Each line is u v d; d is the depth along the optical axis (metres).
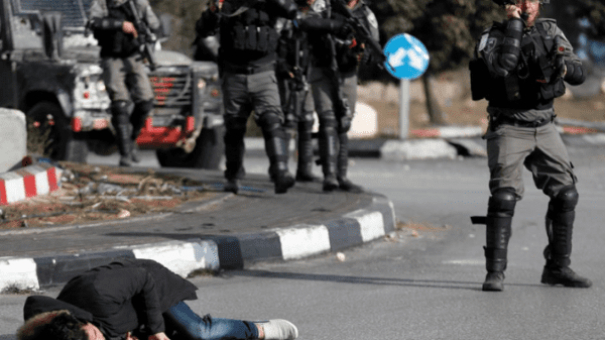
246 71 24.42
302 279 18.80
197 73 36.56
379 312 15.88
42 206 23.16
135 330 11.41
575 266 20.58
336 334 14.30
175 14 57.31
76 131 34.00
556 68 16.73
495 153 17.47
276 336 13.27
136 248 17.67
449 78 127.31
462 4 53.94
